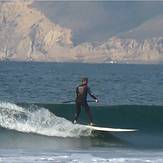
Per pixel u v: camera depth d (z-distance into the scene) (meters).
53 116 74.12
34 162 53.91
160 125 79.69
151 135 74.12
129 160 55.88
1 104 77.94
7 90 171.62
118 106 83.94
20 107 77.81
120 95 166.38
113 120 80.88
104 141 68.56
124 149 63.94
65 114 82.62
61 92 169.38
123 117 81.50
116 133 71.19
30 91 170.50
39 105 85.31
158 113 82.00
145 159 56.66
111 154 59.56
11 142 66.56
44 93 163.75
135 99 152.25
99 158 56.50
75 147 64.50
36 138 68.69
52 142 66.94
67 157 56.78
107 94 169.50
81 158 56.28
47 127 71.19
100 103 134.25
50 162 54.00
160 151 62.66
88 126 70.12
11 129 71.12
